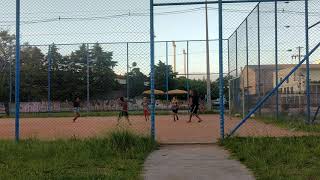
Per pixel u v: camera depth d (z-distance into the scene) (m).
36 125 22.06
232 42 29.05
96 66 32.97
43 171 8.58
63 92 32.56
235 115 27.00
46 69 32.19
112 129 13.84
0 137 14.12
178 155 10.45
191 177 8.24
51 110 32.44
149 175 8.42
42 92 32.41
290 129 15.51
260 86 22.66
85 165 9.18
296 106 21.16
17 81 12.28
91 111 33.00
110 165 9.18
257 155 9.68
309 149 10.12
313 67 30.31
